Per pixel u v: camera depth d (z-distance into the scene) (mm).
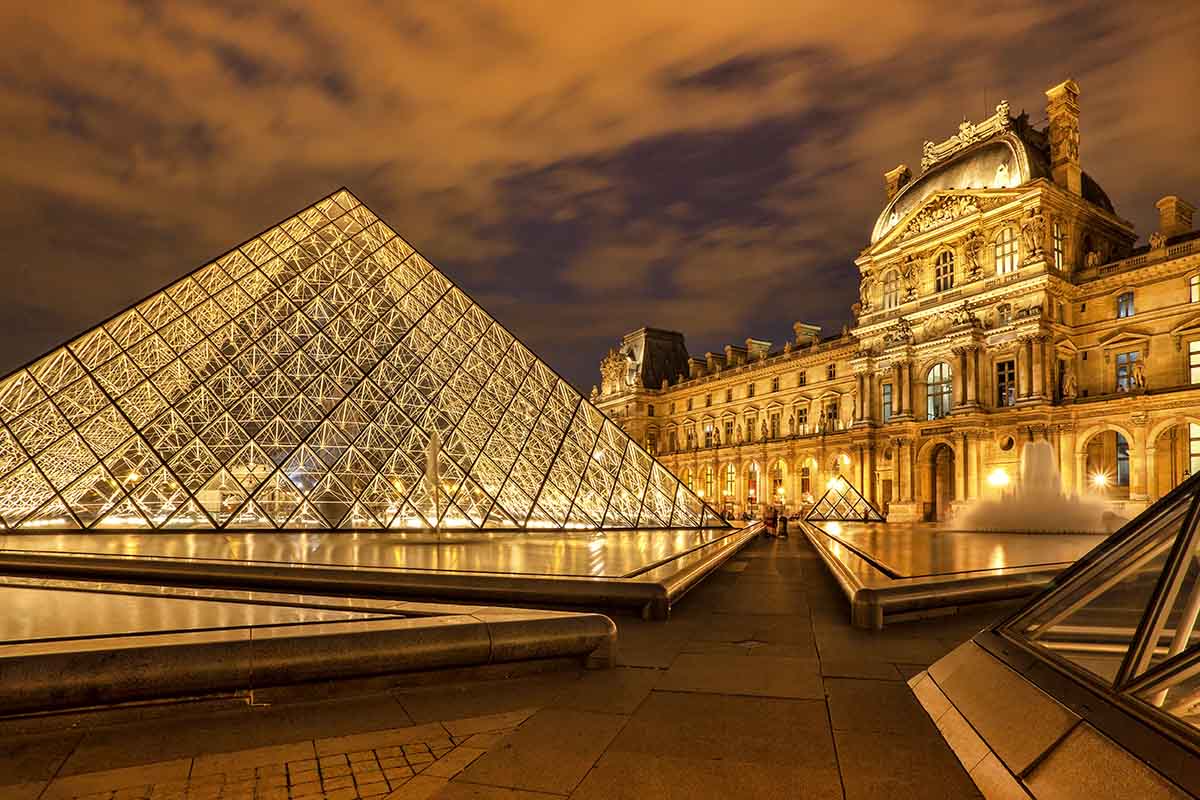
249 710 8789
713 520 53812
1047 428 69750
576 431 52219
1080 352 73188
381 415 48094
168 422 45000
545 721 8453
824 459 101375
